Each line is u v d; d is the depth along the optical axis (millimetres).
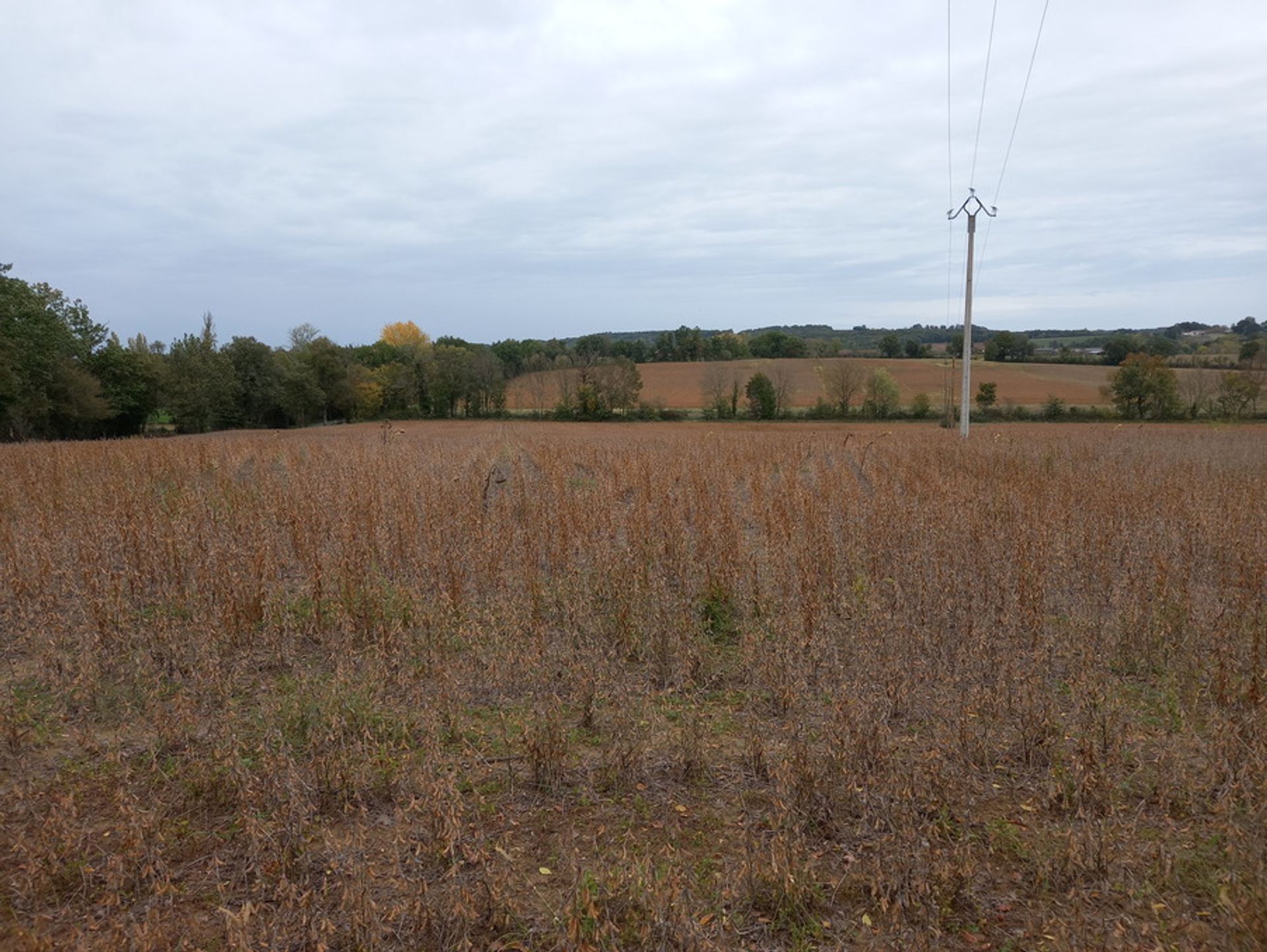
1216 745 4234
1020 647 5875
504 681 5566
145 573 7234
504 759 4680
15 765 4496
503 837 3883
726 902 3434
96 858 3639
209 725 4715
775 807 3945
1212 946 3000
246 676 5738
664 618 6223
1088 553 7898
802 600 6680
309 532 8359
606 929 3035
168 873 3447
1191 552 7812
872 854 3740
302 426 58625
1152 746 4723
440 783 3812
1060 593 7461
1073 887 3434
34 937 2895
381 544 8109
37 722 4988
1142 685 5801
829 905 3447
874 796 3965
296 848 3688
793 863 3496
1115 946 3002
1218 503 9805
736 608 7227
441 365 60344
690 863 3740
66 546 7684
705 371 60031
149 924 2967
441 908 3266
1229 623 5938
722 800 4340
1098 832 3676
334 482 11031
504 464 15211
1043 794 4309
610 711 5293
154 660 5711
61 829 3576
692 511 10242
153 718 4738
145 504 9391
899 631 5910
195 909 3369
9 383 35344
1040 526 7980
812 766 4184
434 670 5570
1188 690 5375
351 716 4863
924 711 5199
